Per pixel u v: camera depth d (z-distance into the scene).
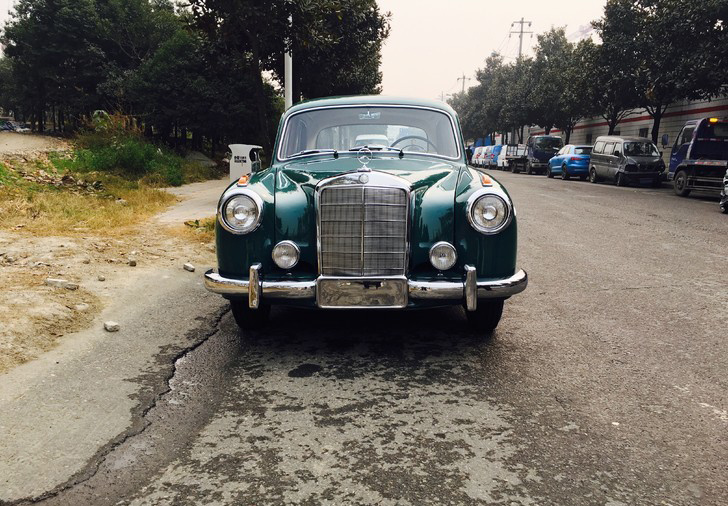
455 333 4.39
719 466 2.53
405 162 4.49
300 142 4.97
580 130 40.56
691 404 3.15
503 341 4.21
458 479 2.42
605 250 7.93
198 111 22.45
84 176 14.81
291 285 3.69
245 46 14.38
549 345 4.11
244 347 4.11
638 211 12.73
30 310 4.41
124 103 26.17
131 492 2.34
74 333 4.24
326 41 13.05
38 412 3.03
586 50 28.89
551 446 2.70
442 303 3.76
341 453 2.64
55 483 2.40
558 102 34.00
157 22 28.66
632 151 21.69
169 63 22.66
